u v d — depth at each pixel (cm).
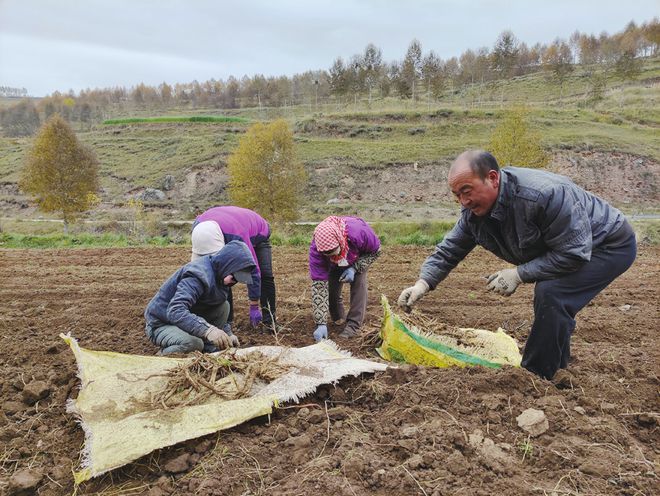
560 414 324
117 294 742
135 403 331
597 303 700
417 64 7550
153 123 6662
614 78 8238
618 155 4269
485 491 258
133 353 488
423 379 362
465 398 341
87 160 3606
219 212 497
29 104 11500
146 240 1417
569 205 325
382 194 4212
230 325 543
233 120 6712
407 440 294
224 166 4903
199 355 368
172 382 341
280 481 273
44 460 311
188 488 273
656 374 427
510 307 678
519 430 314
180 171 4928
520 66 9719
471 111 5288
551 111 5356
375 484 265
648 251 1192
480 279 854
